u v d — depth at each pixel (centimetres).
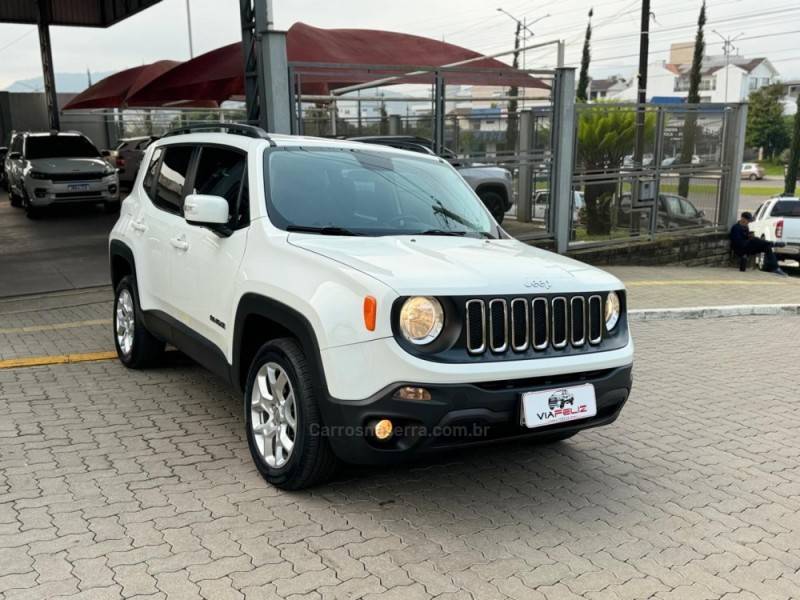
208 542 344
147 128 2925
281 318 379
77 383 583
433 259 381
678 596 318
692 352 792
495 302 355
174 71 1478
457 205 503
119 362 645
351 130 1158
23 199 1853
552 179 1326
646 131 1448
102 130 3114
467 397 341
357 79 1080
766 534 380
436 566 332
